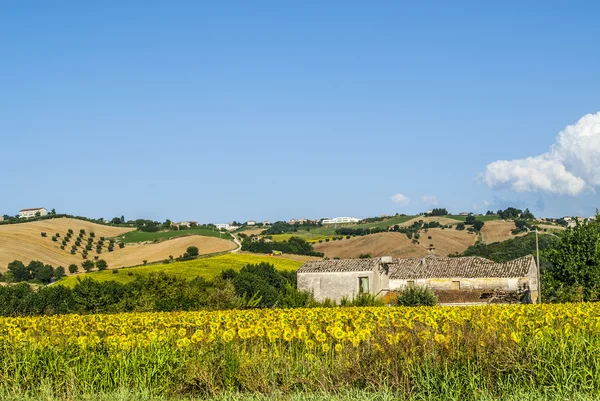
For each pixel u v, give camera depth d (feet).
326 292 228.43
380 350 48.83
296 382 47.88
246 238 551.59
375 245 499.10
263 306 243.60
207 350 52.19
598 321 57.52
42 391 46.44
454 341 48.57
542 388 43.29
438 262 239.71
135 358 49.52
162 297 220.64
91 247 504.84
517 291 211.61
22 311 201.46
